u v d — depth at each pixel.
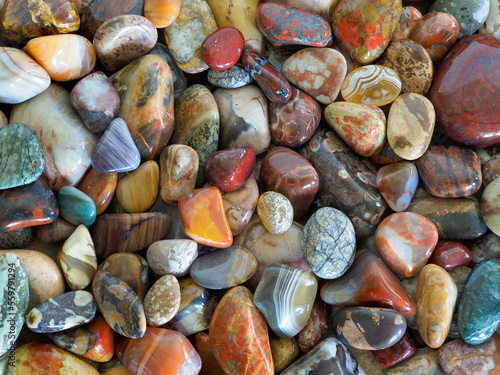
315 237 0.27
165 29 0.30
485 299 0.27
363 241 0.29
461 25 0.30
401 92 0.30
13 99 0.28
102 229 0.28
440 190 0.29
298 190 0.29
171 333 0.27
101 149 0.28
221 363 0.27
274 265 0.28
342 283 0.27
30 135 0.27
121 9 0.29
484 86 0.29
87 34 0.30
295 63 0.30
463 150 0.29
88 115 0.28
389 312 0.27
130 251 0.28
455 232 0.29
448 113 0.29
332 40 0.30
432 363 0.27
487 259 0.28
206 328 0.28
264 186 0.29
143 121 0.28
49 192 0.27
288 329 0.27
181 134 0.29
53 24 0.28
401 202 0.29
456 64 0.29
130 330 0.26
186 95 0.30
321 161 0.29
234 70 0.29
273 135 0.30
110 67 0.30
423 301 0.27
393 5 0.29
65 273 0.27
